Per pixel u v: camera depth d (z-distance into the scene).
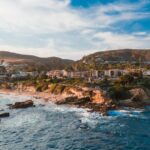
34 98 189.62
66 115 113.94
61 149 65.88
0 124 96.19
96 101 141.75
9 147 68.00
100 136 78.00
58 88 188.38
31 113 120.88
